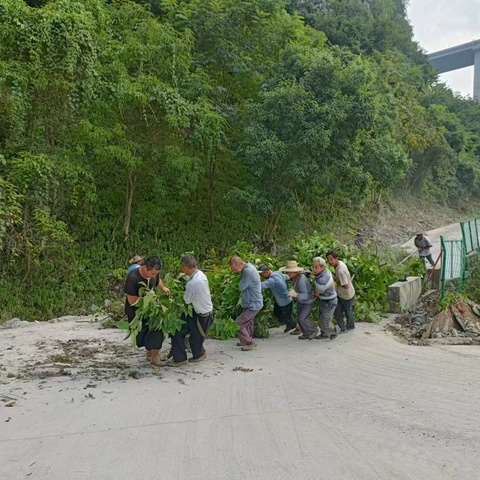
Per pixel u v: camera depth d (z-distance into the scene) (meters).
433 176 43.50
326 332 9.08
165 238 19.00
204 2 20.70
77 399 5.57
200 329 7.30
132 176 17.66
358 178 21.62
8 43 12.42
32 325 11.22
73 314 14.08
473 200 48.16
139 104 16.19
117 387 6.09
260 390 6.02
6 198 12.53
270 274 9.20
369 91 20.12
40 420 4.90
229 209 21.72
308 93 18.98
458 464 4.05
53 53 12.59
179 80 18.12
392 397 5.79
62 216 16.66
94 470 3.85
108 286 15.86
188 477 3.77
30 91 13.05
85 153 16.34
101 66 14.90
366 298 11.26
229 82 21.55
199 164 18.50
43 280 14.42
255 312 8.16
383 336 9.51
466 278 13.94
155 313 6.77
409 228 32.72
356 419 5.05
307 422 4.95
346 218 29.27
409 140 36.09
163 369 7.01
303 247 11.56
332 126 18.86
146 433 4.60
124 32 16.69
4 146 13.50
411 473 3.89
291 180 19.59
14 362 7.32
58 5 13.35
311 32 27.39
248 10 21.59
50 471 3.82
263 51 22.31
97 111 15.35
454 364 7.44
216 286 9.72
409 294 12.37
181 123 16.48
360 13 51.56
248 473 3.84
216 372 6.88
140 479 3.73
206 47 20.89
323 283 8.81
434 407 5.43
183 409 5.29
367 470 3.92
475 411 5.31
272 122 19.25
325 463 4.04
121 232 17.72
